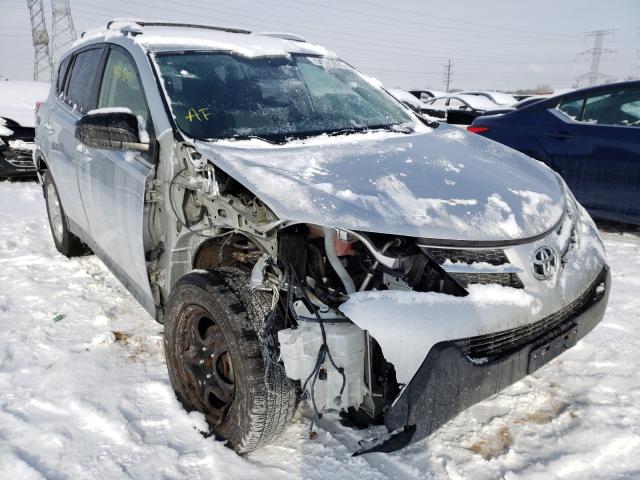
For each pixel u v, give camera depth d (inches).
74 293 147.9
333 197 78.6
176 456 83.7
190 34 129.7
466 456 83.9
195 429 89.6
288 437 88.3
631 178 182.9
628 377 104.6
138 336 122.6
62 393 99.7
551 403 97.0
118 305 140.5
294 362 74.0
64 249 174.2
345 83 134.2
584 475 80.1
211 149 91.4
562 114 206.2
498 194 88.2
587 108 200.2
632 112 188.5
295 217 75.5
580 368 108.0
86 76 145.1
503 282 79.4
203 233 94.1
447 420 73.1
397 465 81.7
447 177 89.9
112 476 79.8
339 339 73.1
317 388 75.1
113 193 113.0
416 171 90.4
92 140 97.5
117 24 140.6
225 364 85.7
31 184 315.3
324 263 82.0
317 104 121.2
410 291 74.4
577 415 93.4
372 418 78.2
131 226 106.5
